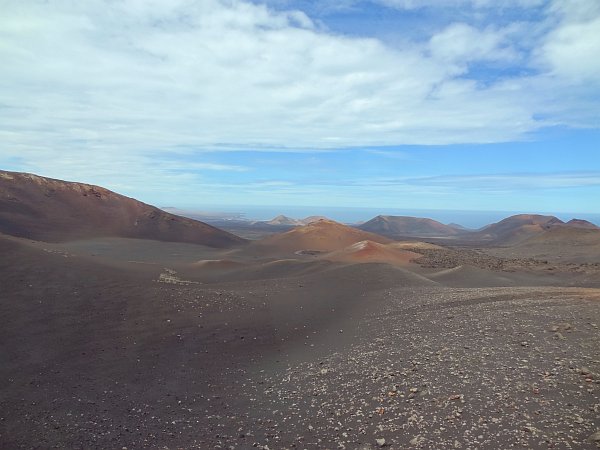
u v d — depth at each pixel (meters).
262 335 18.17
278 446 8.72
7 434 9.52
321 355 15.13
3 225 77.94
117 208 103.56
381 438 8.38
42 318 16.80
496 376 10.62
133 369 13.89
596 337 12.83
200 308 20.73
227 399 11.74
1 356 13.75
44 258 23.27
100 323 17.38
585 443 7.17
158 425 10.13
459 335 14.95
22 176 97.81
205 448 8.88
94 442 9.27
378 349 14.75
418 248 88.31
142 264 38.41
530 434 7.70
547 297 20.61
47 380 12.61
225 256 71.12
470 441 7.75
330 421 9.59
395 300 24.00
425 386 10.66
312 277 33.34
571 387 9.45
